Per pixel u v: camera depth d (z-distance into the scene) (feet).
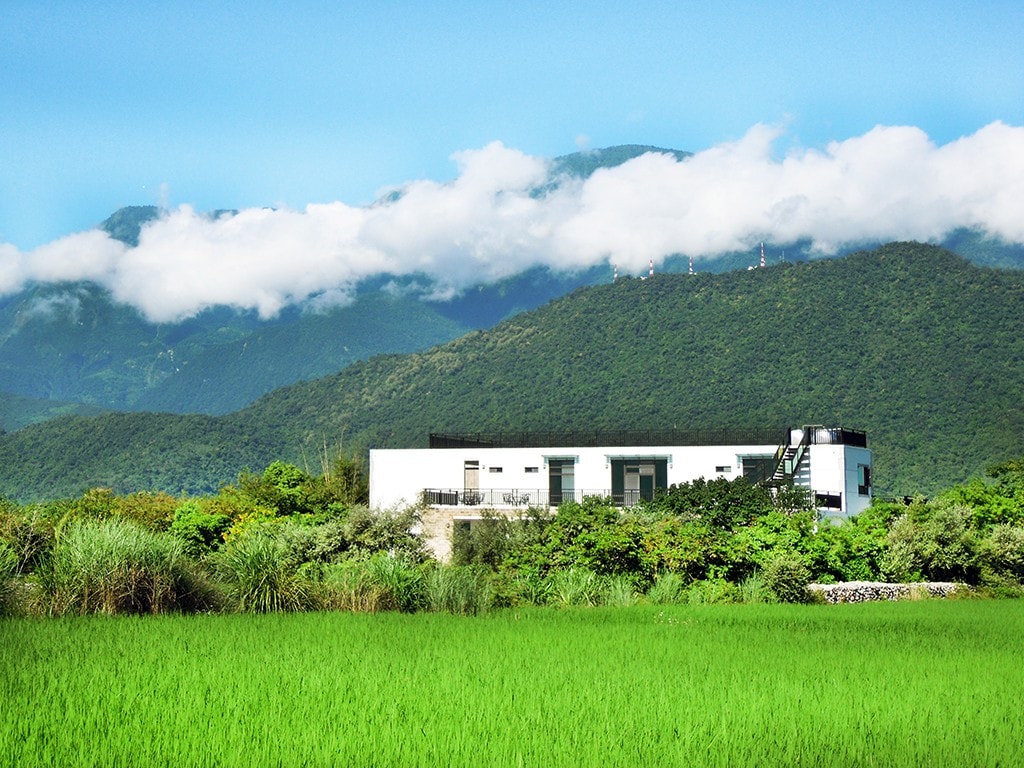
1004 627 80.84
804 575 113.39
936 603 110.52
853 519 146.72
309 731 40.29
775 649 65.57
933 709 47.50
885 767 38.37
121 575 76.02
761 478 171.32
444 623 75.87
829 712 46.60
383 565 88.74
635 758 38.32
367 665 54.95
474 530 140.36
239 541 88.02
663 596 109.60
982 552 133.80
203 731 39.78
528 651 62.34
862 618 88.48
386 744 39.01
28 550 84.79
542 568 120.78
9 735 38.14
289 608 82.79
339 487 191.52
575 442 188.85
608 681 52.42
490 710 44.65
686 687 51.11
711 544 118.73
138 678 48.83
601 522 124.47
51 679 47.85
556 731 41.55
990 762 39.14
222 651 57.93
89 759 35.81
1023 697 50.37
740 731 42.80
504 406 453.17
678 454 174.81
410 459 185.98
